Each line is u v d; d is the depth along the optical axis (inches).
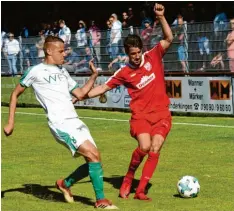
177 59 702.5
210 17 943.7
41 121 648.4
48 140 510.6
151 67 314.2
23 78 289.3
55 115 284.7
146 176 302.4
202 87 647.1
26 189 327.6
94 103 761.6
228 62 661.3
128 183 308.5
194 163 392.8
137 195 300.7
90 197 307.7
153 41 718.5
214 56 671.8
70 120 285.1
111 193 316.8
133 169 308.2
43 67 290.0
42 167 391.5
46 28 1093.1
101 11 1187.9
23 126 606.2
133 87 314.5
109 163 402.9
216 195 306.2
